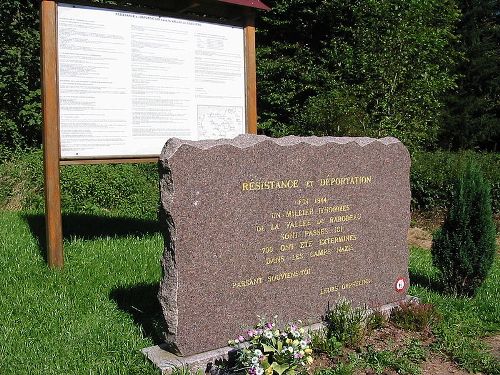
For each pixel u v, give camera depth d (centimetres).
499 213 1295
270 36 1973
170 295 429
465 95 2200
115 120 686
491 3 2200
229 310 458
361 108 1390
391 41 1427
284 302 495
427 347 502
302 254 507
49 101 637
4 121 1406
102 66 673
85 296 571
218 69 772
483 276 646
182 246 430
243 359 405
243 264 466
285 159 491
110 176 1173
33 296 561
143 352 440
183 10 804
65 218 988
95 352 445
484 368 468
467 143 2173
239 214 462
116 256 713
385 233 579
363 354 474
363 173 555
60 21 643
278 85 1847
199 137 759
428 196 1345
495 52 2183
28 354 439
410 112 1460
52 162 644
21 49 1428
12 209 1167
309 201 511
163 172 429
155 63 715
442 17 1706
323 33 1944
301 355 403
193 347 437
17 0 1413
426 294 643
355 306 552
